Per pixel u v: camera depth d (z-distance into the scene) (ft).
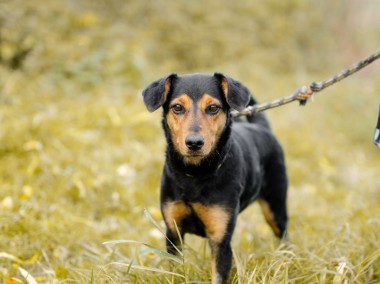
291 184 31.96
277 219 21.52
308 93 18.37
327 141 39.50
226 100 16.80
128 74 41.24
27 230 21.65
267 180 21.02
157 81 17.22
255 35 58.18
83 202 25.64
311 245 20.38
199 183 16.69
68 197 25.72
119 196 26.14
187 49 52.31
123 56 41.88
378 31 69.92
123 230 23.86
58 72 39.96
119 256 19.47
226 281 16.78
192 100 16.52
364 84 52.95
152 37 50.80
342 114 45.83
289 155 35.63
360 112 45.50
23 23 42.27
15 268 19.13
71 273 18.58
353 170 34.88
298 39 62.59
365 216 24.44
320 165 34.91
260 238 21.95
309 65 61.00
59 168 27.07
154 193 27.27
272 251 18.74
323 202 29.22
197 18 55.42
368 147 40.70
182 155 16.65
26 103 34.19
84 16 46.21
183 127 16.16
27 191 24.44
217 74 17.03
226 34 55.01
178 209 17.26
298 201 28.71
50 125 30.53
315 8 67.46
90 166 28.02
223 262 16.85
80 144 29.96
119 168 28.32
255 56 54.29
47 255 20.49
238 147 18.08
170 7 54.24
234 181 17.10
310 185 31.81
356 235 20.79
